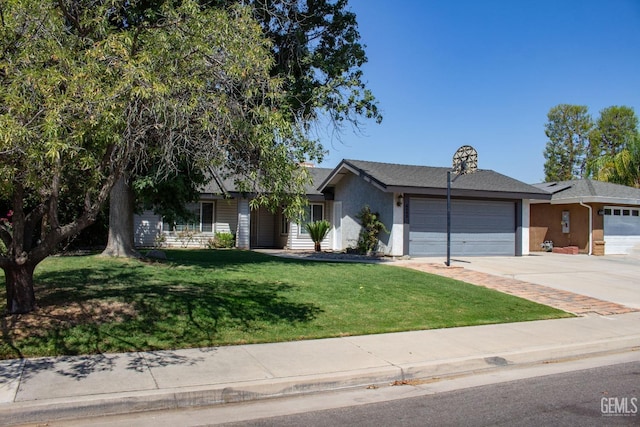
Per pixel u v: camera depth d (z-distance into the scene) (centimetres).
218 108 703
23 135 588
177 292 1010
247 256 1886
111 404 530
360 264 1673
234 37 767
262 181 785
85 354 679
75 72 666
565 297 1254
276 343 778
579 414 534
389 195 2014
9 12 714
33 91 641
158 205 1719
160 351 709
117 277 1152
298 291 1120
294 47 1526
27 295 808
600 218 2411
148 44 748
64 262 1363
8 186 684
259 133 740
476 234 2148
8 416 495
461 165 1827
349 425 504
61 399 522
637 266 1892
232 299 993
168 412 541
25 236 824
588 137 5128
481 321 976
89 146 753
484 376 697
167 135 757
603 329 955
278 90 885
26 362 638
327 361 697
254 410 552
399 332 873
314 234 2345
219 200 2489
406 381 671
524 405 566
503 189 2138
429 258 1992
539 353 789
